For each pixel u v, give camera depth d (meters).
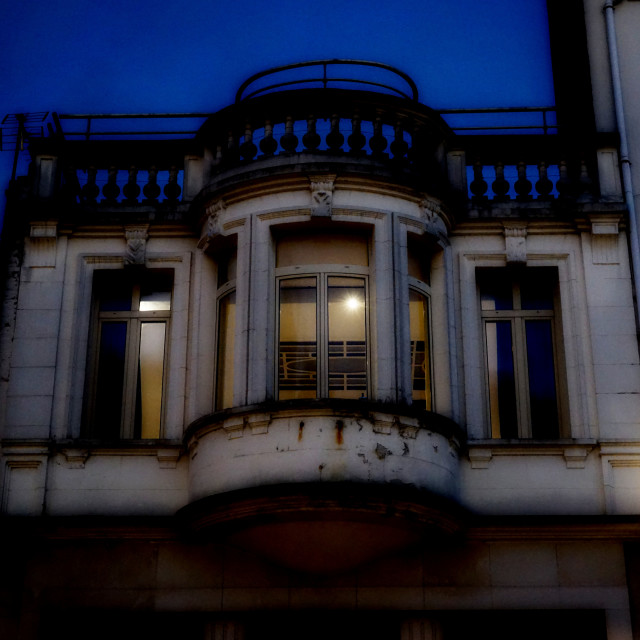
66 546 16.83
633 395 17.41
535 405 18.00
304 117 18.08
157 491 17.08
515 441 17.08
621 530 16.55
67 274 18.28
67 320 18.02
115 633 16.42
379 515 15.66
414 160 18.36
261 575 16.56
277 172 17.47
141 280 18.69
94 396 18.08
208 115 19.33
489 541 16.67
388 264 17.23
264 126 18.31
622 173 18.72
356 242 17.62
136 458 17.25
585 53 20.25
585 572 16.50
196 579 16.59
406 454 16.02
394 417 16.06
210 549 16.75
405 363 16.75
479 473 17.03
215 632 16.33
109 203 18.59
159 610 16.45
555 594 16.39
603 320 17.84
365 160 17.77
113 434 17.91
